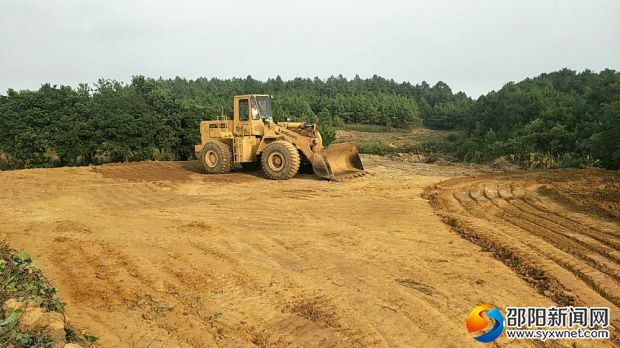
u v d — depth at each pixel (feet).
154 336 14.26
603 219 26.27
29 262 16.93
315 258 21.11
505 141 75.77
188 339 14.12
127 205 33.17
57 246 22.98
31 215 29.48
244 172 51.29
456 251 21.79
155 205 33.09
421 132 188.65
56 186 40.86
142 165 54.80
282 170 44.57
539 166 58.08
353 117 198.80
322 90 255.91
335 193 37.27
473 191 36.37
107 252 22.11
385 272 19.22
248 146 48.57
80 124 62.90
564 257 20.16
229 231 25.58
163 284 18.28
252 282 18.37
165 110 70.69
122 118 63.82
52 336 12.28
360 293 17.15
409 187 39.70
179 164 57.62
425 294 17.01
